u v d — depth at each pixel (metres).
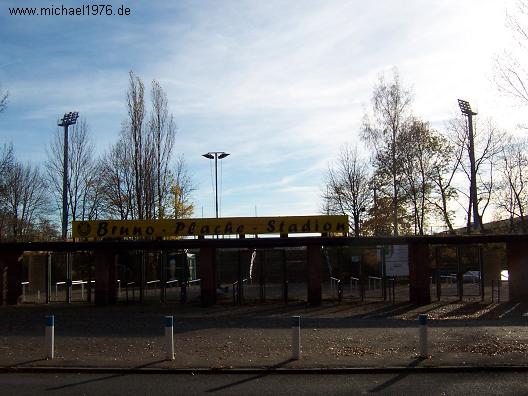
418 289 27.36
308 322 20.19
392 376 11.17
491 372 11.47
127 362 12.65
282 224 27.70
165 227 28.14
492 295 28.05
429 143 47.84
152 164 45.06
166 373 11.73
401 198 47.00
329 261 43.00
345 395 9.50
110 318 22.27
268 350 14.11
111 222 28.42
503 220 57.09
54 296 35.06
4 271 29.89
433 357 12.72
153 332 17.88
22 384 10.62
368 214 50.06
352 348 14.16
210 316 22.86
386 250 29.23
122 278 37.00
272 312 24.33
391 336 16.09
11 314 24.31
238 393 9.75
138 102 45.00
